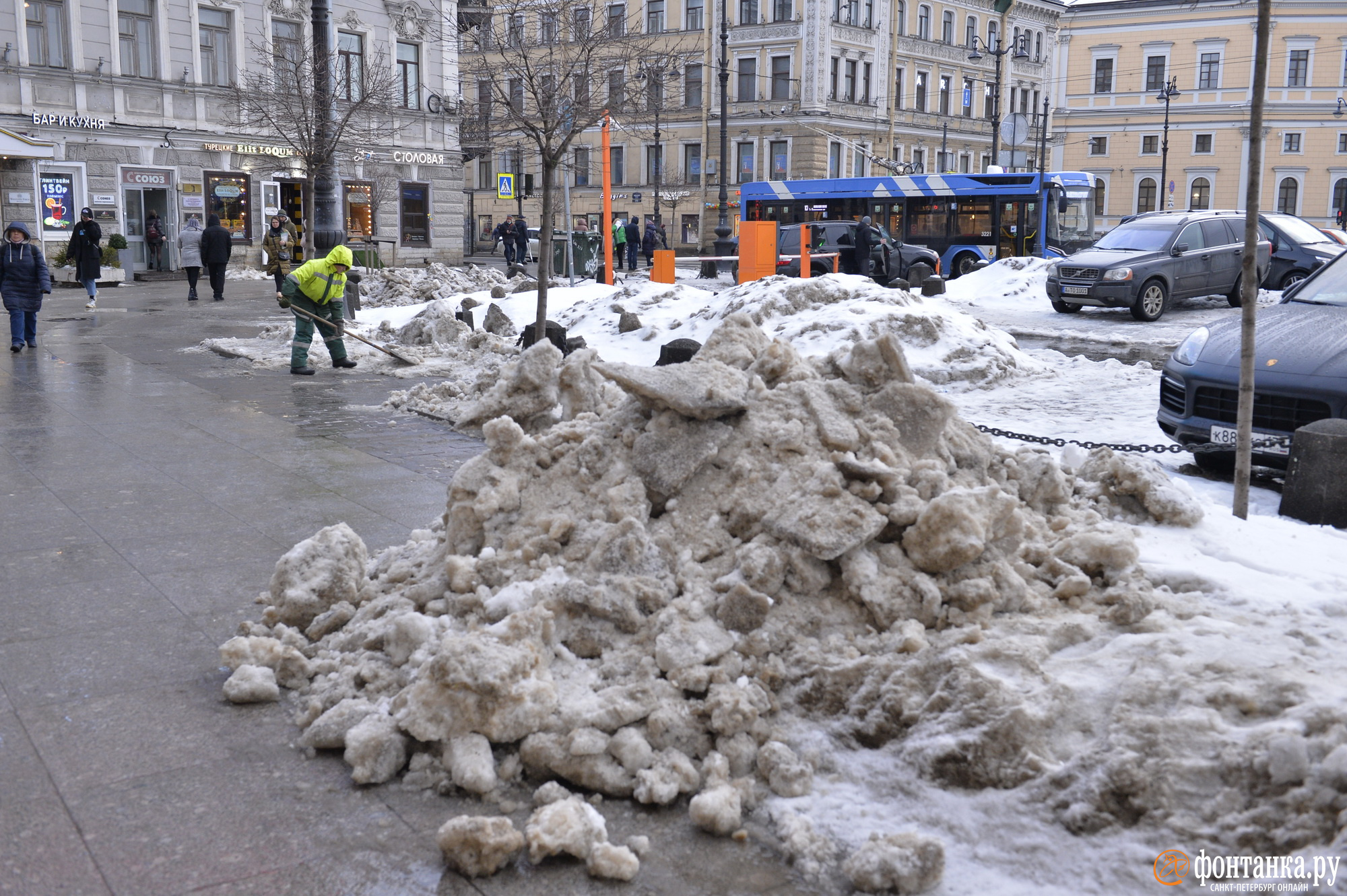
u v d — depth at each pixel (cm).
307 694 395
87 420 950
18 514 639
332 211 1973
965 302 2328
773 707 358
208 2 3384
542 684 350
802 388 469
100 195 3169
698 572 405
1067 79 7225
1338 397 673
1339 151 6644
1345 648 351
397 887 289
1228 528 493
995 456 504
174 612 477
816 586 392
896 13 6109
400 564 471
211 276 2380
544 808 309
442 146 4100
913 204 3478
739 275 2244
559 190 6050
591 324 1567
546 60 1650
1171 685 318
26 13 3014
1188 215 2078
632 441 462
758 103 5853
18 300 1418
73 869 292
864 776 329
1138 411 1012
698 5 5947
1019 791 304
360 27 3769
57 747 356
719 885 292
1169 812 284
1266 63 517
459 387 1057
